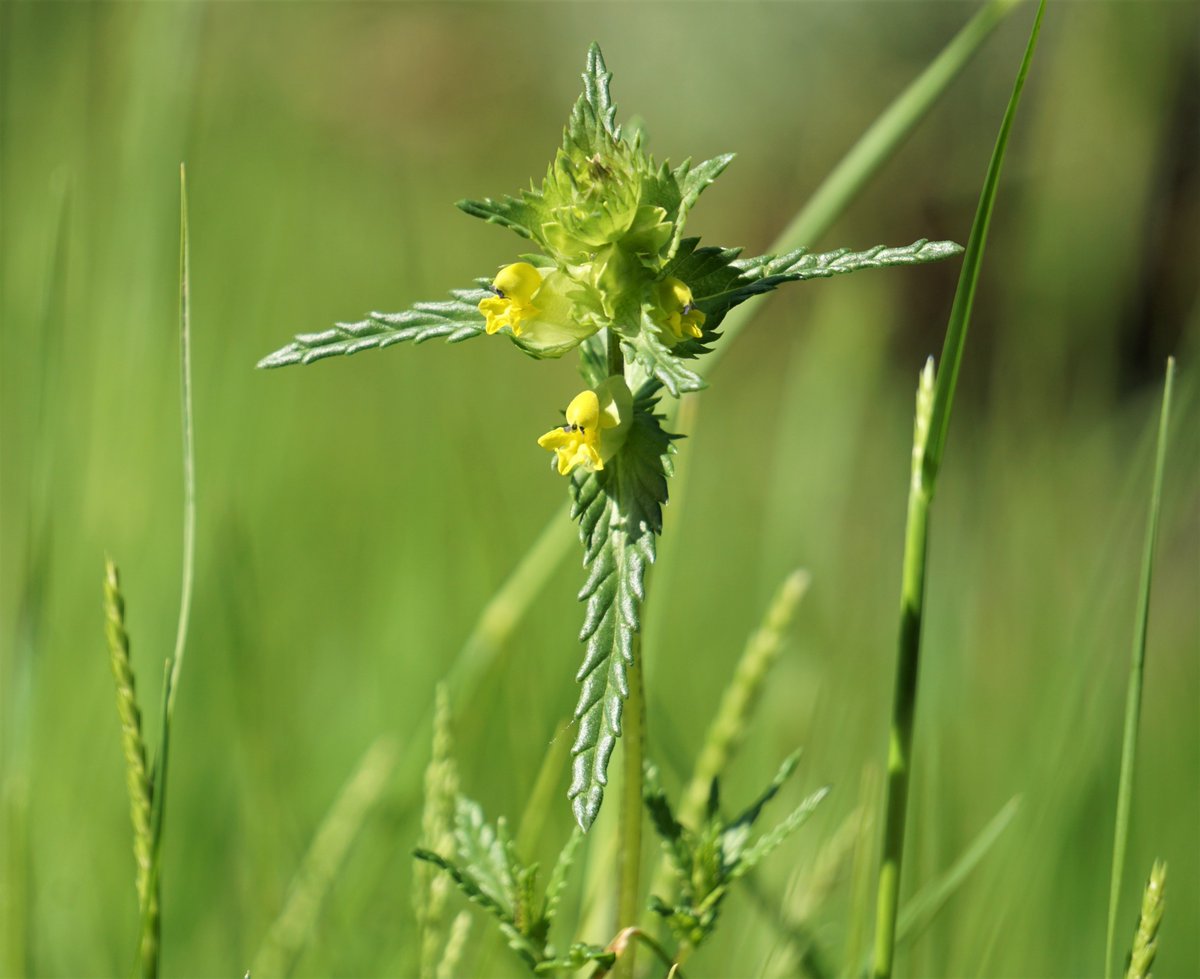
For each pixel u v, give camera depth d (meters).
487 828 0.73
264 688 0.90
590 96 0.71
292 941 0.78
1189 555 1.76
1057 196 1.62
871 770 0.76
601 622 0.69
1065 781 0.81
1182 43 1.61
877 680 1.02
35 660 0.78
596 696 0.68
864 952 0.77
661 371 0.69
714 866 0.72
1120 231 1.59
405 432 1.39
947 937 0.80
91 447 1.01
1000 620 1.21
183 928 0.84
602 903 0.77
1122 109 1.59
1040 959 0.82
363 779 0.80
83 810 0.85
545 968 0.71
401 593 1.10
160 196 1.02
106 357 1.03
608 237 0.70
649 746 0.82
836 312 1.32
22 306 1.03
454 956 0.74
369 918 0.82
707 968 0.82
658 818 0.73
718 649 1.22
